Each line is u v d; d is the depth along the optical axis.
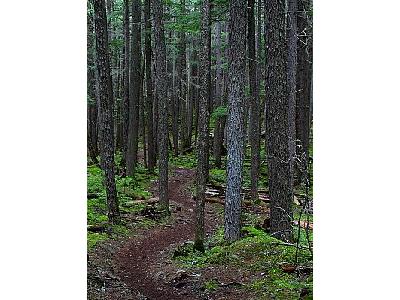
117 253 11.86
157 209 16.44
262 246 10.52
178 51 30.02
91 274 9.45
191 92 35.03
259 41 19.14
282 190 11.02
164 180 16.56
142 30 23.72
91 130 25.55
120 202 17.02
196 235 11.68
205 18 11.34
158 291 9.15
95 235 12.52
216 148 25.95
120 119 29.61
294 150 14.94
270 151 11.05
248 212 16.80
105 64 13.16
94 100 25.19
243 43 11.45
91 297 8.27
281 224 11.03
